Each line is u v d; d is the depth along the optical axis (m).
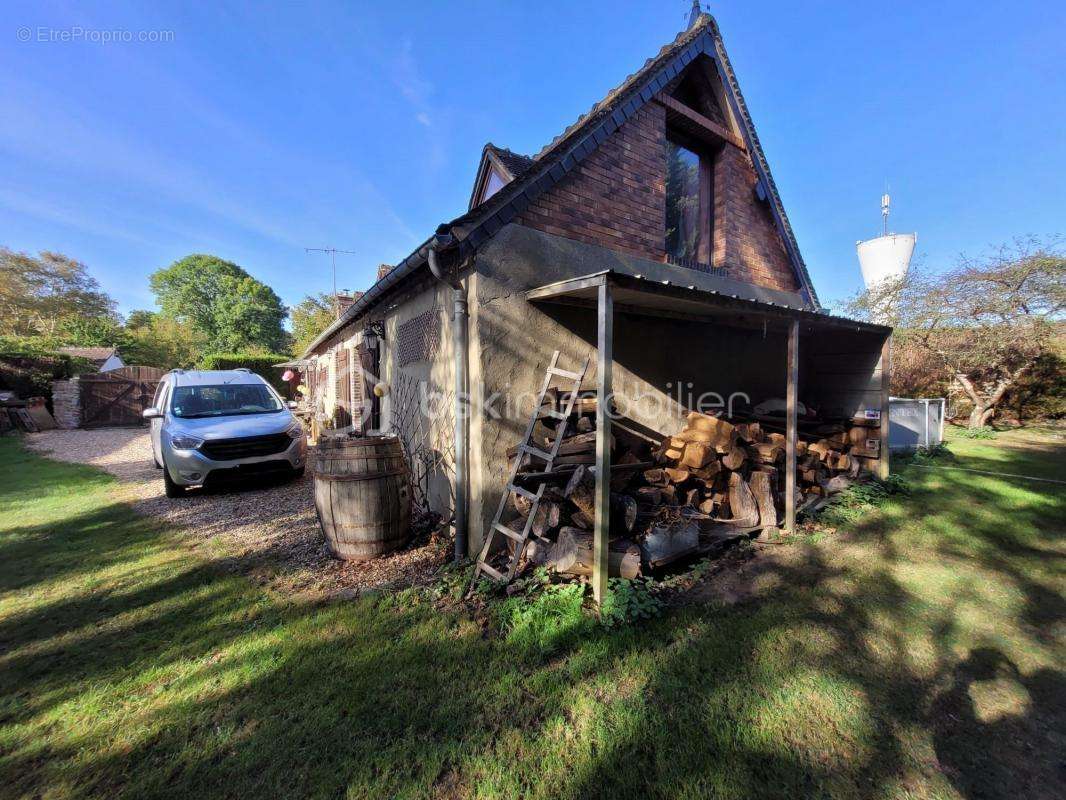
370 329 7.37
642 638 2.95
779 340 7.71
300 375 23.75
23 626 3.15
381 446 4.36
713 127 6.96
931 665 2.70
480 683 2.54
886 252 15.13
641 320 5.54
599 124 5.19
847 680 2.55
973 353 12.20
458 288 4.21
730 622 3.15
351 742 2.13
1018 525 5.15
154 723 2.25
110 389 17.14
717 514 4.85
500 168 8.61
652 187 5.91
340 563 4.21
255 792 1.87
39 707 2.37
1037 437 11.53
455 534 4.33
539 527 3.73
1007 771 1.97
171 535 4.98
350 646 2.90
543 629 3.02
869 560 4.25
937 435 10.11
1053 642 2.94
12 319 31.92
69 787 1.90
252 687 2.52
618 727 2.21
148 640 2.97
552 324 4.60
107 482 7.67
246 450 6.70
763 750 2.07
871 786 1.89
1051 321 11.37
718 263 7.29
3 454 10.70
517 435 4.34
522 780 1.93
